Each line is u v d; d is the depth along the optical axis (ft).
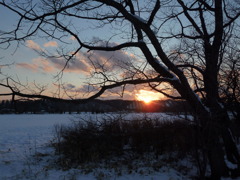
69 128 34.01
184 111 17.10
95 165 26.76
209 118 18.61
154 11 18.08
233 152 22.53
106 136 28.17
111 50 19.97
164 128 28.60
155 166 26.05
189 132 24.98
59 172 24.84
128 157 30.14
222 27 21.40
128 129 29.40
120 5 18.51
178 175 23.31
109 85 18.43
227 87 25.52
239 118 25.43
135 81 18.85
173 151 30.12
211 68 21.91
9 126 89.10
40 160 30.32
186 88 19.65
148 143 30.53
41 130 72.69
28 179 22.57
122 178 22.63
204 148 17.30
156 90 21.25
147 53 20.08
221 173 19.90
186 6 21.56
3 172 25.18
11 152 36.22
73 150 30.25
